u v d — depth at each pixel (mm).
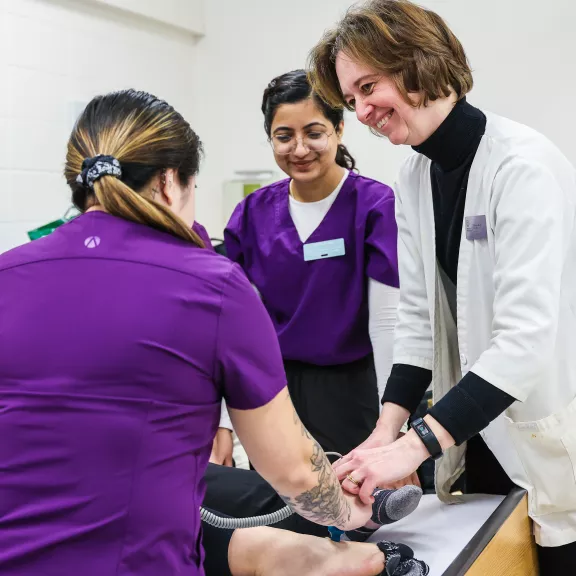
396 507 1116
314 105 1677
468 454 1515
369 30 1155
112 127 895
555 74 2973
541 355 1129
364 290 1790
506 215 1169
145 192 901
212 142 3846
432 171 1381
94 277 841
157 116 907
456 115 1245
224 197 3816
